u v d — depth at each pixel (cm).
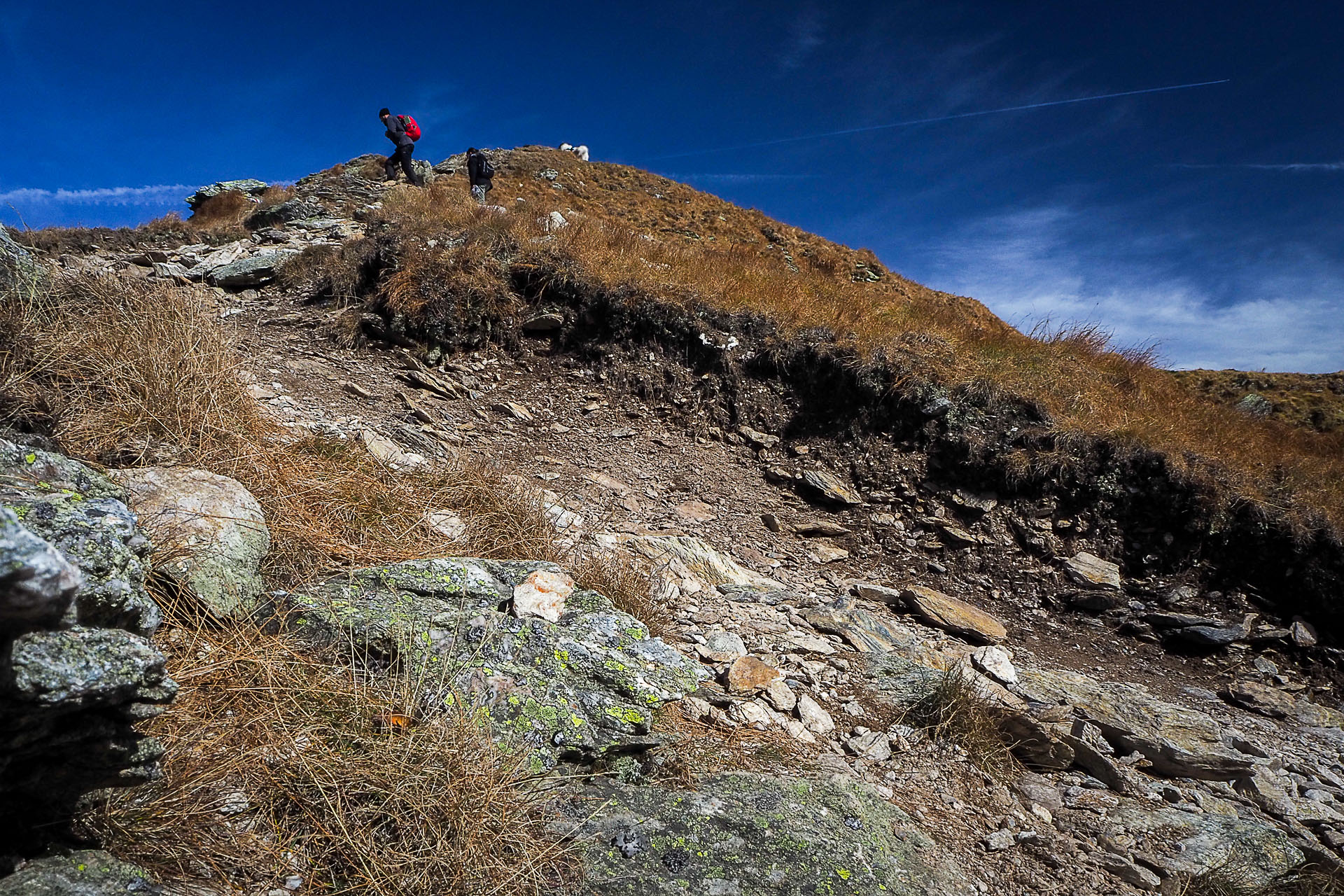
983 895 313
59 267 489
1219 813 419
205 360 447
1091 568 739
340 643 321
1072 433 816
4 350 381
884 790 366
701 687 403
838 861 295
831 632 543
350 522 429
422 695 306
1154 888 345
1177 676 647
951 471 840
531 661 340
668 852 280
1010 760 429
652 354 1005
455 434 801
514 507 527
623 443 893
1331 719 602
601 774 315
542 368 1006
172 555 305
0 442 257
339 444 522
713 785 328
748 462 899
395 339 982
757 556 708
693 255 1257
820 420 931
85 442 360
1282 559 728
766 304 1050
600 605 398
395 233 1125
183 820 237
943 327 1095
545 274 1066
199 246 1506
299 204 1781
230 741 268
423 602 362
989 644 618
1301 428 1534
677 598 536
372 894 236
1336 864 379
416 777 264
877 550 775
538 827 276
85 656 185
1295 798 457
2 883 193
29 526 202
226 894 225
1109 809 402
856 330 995
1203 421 960
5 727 178
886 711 442
